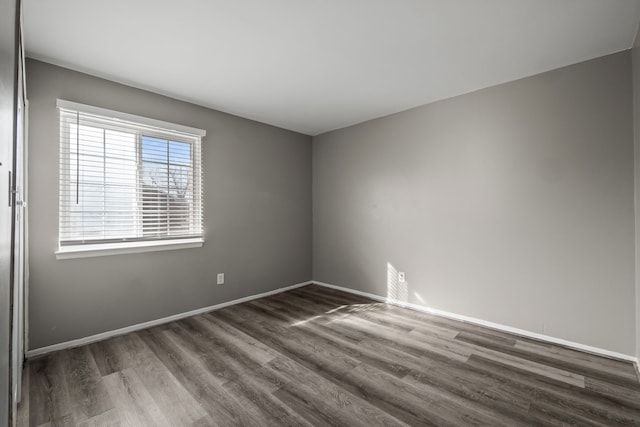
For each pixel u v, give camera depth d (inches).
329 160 172.9
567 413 68.0
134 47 87.2
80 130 100.9
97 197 103.7
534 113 105.3
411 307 138.2
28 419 65.3
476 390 76.3
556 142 101.3
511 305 110.5
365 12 73.2
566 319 99.8
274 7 71.3
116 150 108.1
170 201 121.6
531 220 106.1
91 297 102.2
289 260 169.3
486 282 116.3
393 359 91.6
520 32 81.4
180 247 123.1
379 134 149.2
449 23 77.5
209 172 133.8
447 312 126.7
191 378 81.0
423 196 133.6
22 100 68.9
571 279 98.8
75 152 99.3
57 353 93.6
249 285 149.7
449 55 93.0
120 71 100.5
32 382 78.4
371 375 82.9
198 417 66.4
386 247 147.5
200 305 130.7
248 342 102.7
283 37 83.4
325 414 67.6
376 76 106.4
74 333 98.8
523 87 107.7
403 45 87.7
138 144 113.3
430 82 111.4
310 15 74.2
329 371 84.8
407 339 105.3
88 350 96.0
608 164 92.4
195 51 89.7
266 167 157.2
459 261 123.1
